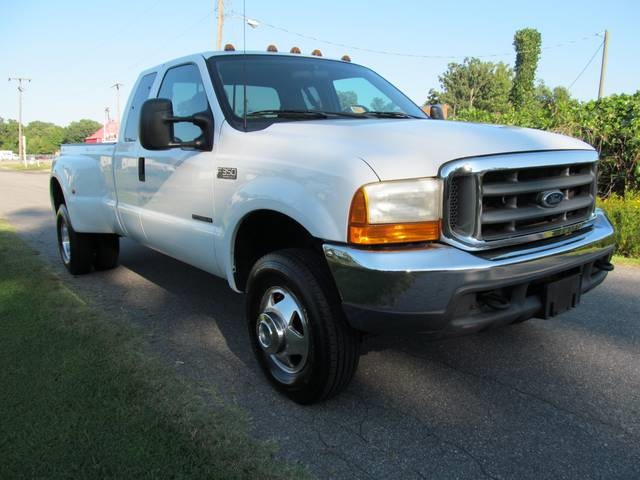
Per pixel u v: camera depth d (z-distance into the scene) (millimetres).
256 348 3340
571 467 2561
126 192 4848
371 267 2502
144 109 3412
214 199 3549
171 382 3320
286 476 2459
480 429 2875
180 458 2549
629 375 3482
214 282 5699
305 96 4012
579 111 9727
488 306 2656
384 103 4352
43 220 10922
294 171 2896
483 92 63000
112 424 2818
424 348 3891
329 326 2840
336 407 3094
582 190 3244
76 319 4387
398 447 2715
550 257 2793
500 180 2691
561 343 3990
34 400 3045
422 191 2562
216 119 3613
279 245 3506
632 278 5809
